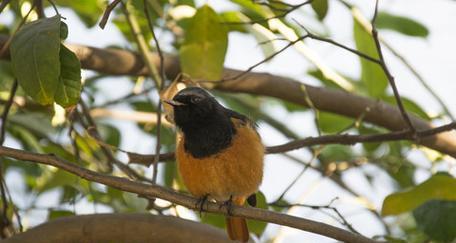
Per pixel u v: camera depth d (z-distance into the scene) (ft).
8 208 36.22
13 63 24.57
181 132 32.30
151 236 31.22
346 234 26.71
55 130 42.29
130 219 31.17
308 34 31.50
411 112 44.16
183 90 32.63
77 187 37.29
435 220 33.58
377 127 44.11
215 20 36.91
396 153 44.47
